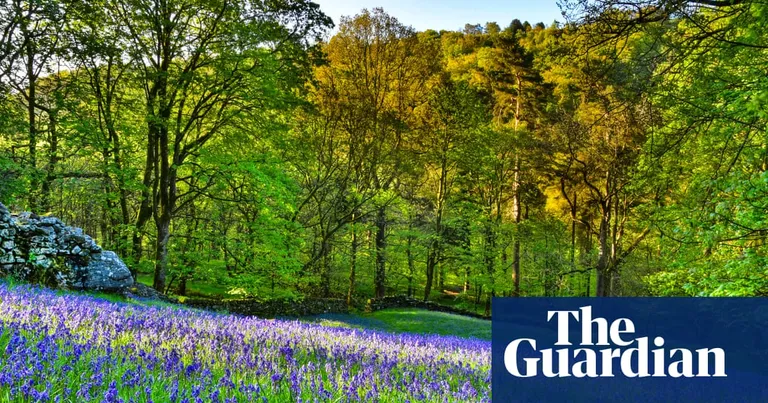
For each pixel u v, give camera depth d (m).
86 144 24.69
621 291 31.78
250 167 23.88
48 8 22.84
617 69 10.36
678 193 17.09
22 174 24.02
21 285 9.84
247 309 26.52
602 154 27.81
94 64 24.94
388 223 40.38
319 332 8.45
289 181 27.56
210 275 25.22
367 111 32.81
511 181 42.12
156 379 3.61
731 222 9.43
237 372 4.21
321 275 36.16
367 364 5.65
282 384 4.02
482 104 41.47
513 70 38.75
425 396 4.50
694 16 9.13
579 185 33.47
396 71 35.22
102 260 14.64
